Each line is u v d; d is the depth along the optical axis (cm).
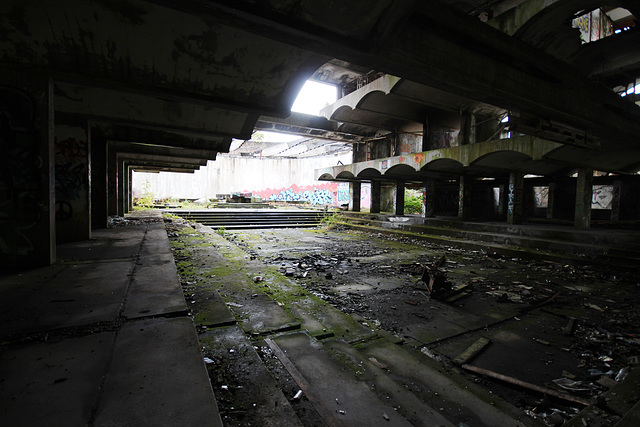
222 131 1005
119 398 200
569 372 437
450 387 356
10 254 520
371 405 270
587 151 1241
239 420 217
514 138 1215
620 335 546
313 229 2097
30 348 261
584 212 1361
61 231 816
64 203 815
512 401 375
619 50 1283
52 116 540
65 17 455
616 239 1070
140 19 465
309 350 366
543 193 2141
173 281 464
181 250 949
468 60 545
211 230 1614
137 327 307
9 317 321
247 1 354
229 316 417
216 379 267
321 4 375
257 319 446
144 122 910
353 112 2069
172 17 464
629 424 269
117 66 564
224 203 3102
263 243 1459
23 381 214
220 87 658
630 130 984
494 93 598
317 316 534
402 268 1013
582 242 1149
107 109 820
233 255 998
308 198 4122
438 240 1511
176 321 325
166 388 213
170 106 815
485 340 525
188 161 1869
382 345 451
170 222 1647
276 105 737
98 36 495
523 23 1040
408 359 415
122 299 382
